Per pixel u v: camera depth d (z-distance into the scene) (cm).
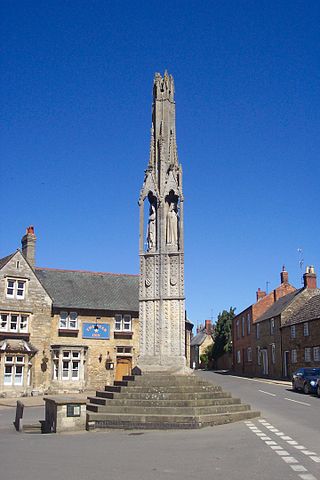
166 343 2212
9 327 4150
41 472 1048
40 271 4722
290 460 1161
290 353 5222
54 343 4303
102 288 4725
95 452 1293
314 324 4662
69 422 1766
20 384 4072
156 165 2405
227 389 3809
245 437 1522
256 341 6406
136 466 1103
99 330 4447
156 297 2264
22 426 1889
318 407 2484
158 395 1961
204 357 9681
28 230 4738
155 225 2366
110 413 1839
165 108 2461
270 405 2589
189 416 1784
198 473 1027
